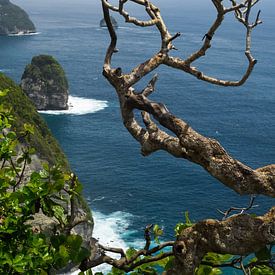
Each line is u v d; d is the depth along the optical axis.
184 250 5.50
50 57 123.12
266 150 92.12
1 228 5.45
